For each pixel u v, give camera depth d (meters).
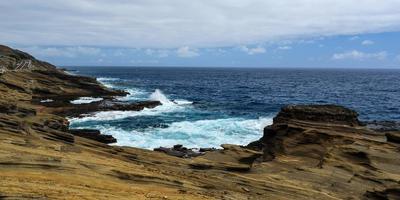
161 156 24.72
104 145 24.45
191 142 39.06
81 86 77.56
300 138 27.03
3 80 61.75
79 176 15.12
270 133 29.31
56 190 12.88
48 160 15.84
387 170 21.61
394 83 163.75
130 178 16.61
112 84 130.38
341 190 20.11
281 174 22.20
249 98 89.19
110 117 53.03
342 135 26.33
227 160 25.52
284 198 18.80
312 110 30.22
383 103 83.69
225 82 161.38
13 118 23.67
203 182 19.17
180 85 136.50
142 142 38.75
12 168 14.41
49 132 23.80
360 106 77.94
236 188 19.30
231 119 53.41
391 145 24.52
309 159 25.41
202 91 109.62
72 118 51.34
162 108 64.19
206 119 53.38
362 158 23.00
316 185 20.72
